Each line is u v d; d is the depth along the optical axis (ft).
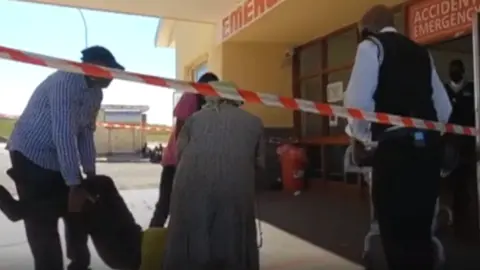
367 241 15.66
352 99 10.62
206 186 11.71
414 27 25.85
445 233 19.02
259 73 36.94
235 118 12.34
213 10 34.94
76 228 12.10
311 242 18.78
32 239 11.35
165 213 17.70
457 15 22.91
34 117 11.07
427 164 10.60
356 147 11.77
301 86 37.47
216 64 37.88
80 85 10.85
